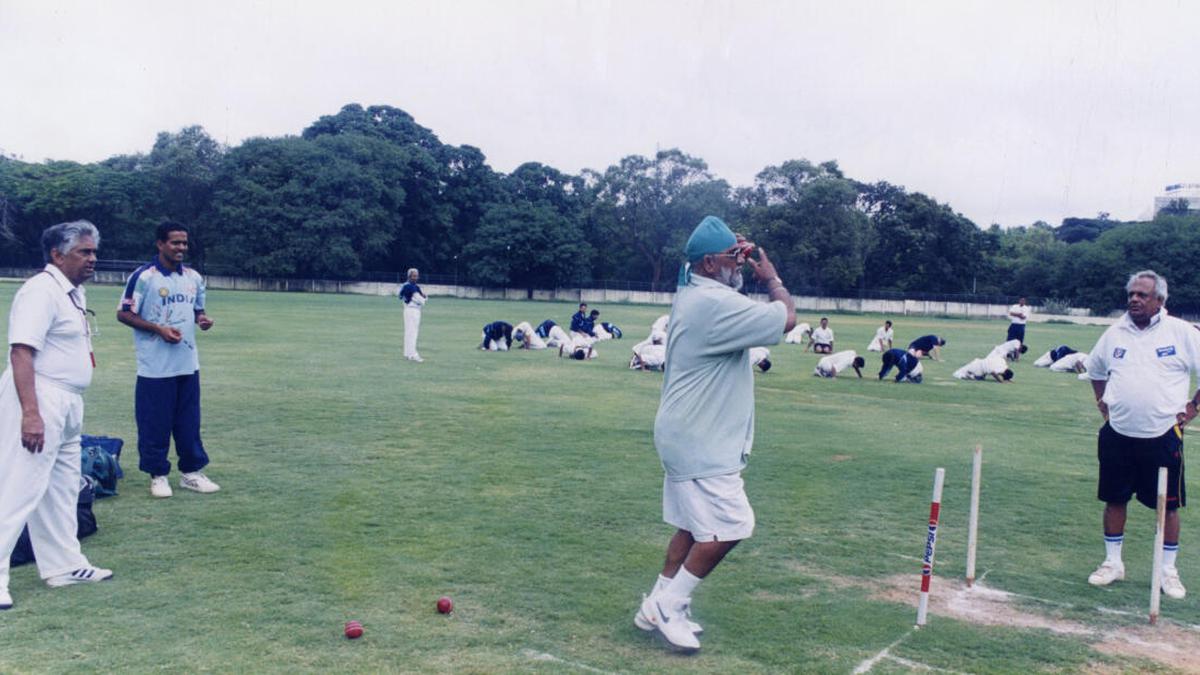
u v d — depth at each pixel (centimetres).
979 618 557
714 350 489
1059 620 560
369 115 8975
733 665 470
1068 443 1238
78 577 569
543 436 1141
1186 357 616
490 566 620
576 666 462
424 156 8381
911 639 517
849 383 1980
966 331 5075
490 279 8312
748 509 500
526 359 2270
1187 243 7650
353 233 7638
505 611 536
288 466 926
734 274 519
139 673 437
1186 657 507
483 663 461
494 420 1258
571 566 625
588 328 2727
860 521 779
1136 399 616
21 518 541
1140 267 7756
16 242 7456
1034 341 4238
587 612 539
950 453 1123
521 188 9331
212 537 671
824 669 468
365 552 643
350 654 466
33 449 534
